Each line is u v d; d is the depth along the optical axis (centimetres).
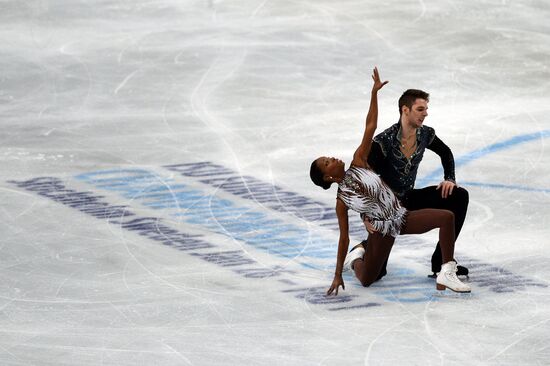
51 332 2266
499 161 3688
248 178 3494
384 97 4544
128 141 3966
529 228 2958
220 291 2503
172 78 4828
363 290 2489
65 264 2706
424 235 2892
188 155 3772
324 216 3089
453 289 2425
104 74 4897
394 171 2447
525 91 4662
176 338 2223
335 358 2102
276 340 2202
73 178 3503
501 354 2112
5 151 3844
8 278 2608
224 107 4419
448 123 4184
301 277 2591
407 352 2125
